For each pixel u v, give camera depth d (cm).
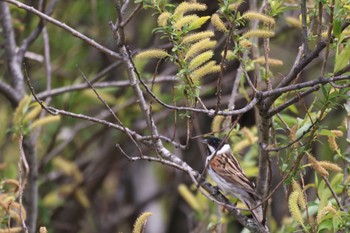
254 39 1036
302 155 812
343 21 771
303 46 813
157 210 1692
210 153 1114
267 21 792
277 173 1348
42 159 1450
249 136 1036
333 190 898
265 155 871
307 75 1488
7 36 1212
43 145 1510
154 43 1492
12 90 1205
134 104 1465
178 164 918
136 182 1714
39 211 1380
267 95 799
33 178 1188
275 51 1495
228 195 1081
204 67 823
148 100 1421
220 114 778
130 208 1702
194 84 825
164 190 1677
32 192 1189
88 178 1597
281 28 1394
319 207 827
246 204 1023
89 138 1570
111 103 1462
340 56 779
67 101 1417
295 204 796
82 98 1412
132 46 1572
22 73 1306
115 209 1758
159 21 805
